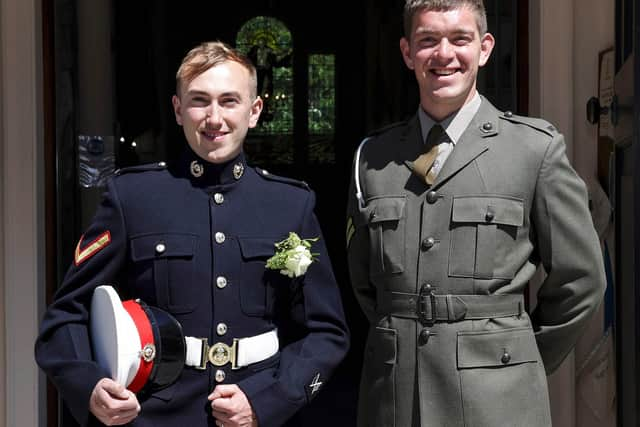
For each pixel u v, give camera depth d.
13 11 2.91
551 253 1.88
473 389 1.81
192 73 1.81
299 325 1.93
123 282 1.90
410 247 1.89
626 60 2.32
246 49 10.36
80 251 1.87
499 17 3.01
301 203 1.94
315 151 10.36
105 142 3.40
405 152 1.96
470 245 1.84
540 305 1.99
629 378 2.25
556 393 2.89
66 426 2.96
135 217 1.84
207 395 1.79
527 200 1.87
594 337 2.86
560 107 2.90
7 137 2.92
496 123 1.93
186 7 9.94
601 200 2.83
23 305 2.93
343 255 7.62
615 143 2.49
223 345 1.80
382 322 1.92
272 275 1.86
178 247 1.81
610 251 2.80
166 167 1.91
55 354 1.79
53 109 3.07
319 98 10.34
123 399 1.69
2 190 2.93
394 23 8.02
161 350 1.73
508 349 1.84
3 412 2.95
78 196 3.17
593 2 2.89
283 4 10.32
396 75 8.01
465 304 1.83
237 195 1.89
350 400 4.41
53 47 3.06
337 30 10.36
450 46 1.86
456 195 1.87
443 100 1.88
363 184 2.01
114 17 3.60
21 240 2.93
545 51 2.90
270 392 1.77
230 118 1.82
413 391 1.86
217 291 1.81
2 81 2.92
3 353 2.94
